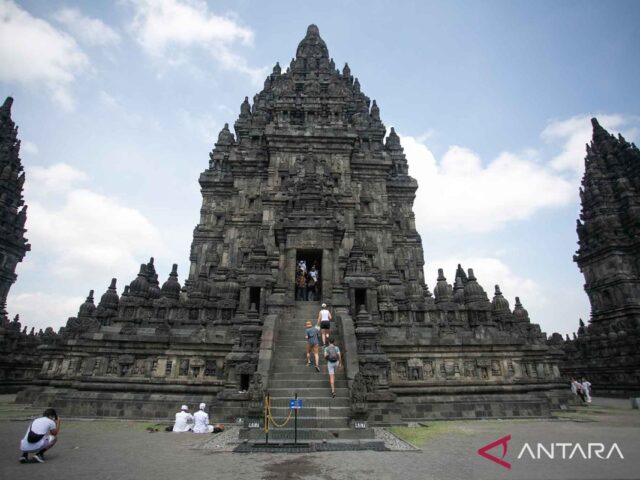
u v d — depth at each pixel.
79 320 30.64
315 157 41.88
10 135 53.12
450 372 22.72
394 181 53.03
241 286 27.20
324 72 53.69
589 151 53.00
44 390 24.61
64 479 9.15
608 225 45.72
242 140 48.69
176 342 22.33
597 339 41.38
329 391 16.39
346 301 23.92
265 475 9.45
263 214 39.28
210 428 16.05
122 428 17.05
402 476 9.38
